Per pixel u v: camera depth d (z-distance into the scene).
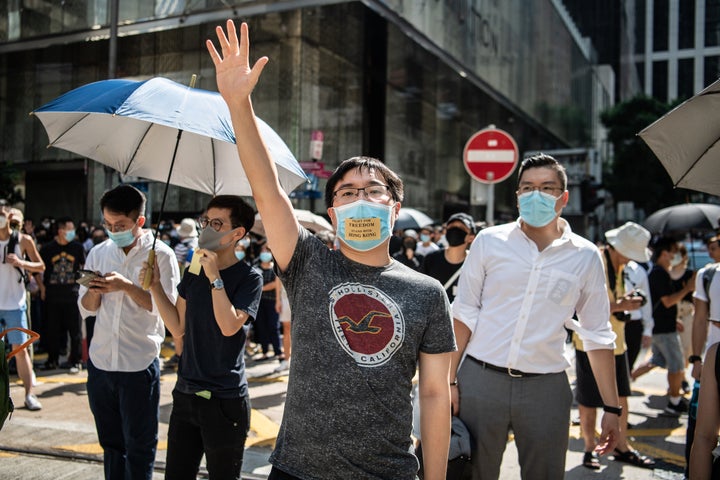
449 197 25.94
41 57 17.62
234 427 3.10
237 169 3.74
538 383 3.07
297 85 15.78
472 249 3.34
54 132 3.47
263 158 1.98
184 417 3.13
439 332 2.05
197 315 3.14
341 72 17.69
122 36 15.88
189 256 9.08
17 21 16.86
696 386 3.45
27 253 6.38
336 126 17.41
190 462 3.16
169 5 15.09
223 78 1.98
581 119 47.69
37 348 9.55
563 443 3.07
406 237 9.95
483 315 3.22
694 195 39.03
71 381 7.55
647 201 39.25
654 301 6.84
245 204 3.31
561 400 3.08
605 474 4.89
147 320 3.48
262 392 7.39
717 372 2.46
